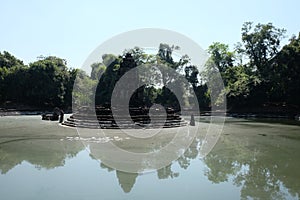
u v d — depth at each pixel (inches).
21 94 1923.0
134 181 346.3
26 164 423.2
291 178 367.2
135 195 296.7
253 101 1642.5
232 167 422.9
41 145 581.0
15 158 462.3
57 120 1227.9
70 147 559.5
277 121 1293.1
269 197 297.3
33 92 1886.1
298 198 295.0
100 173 377.1
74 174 370.9
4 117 1429.6
